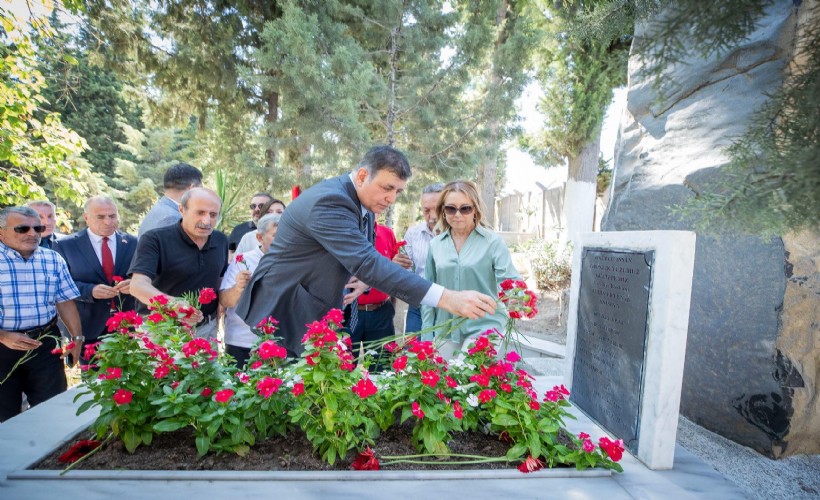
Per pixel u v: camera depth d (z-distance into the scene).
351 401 1.54
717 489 1.53
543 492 1.46
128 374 1.59
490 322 2.43
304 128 6.15
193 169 3.25
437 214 2.68
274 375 1.74
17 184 4.77
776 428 2.02
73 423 1.94
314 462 1.56
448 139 7.09
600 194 12.60
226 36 9.33
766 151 1.03
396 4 6.32
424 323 2.67
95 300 3.30
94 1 8.66
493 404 1.69
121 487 1.40
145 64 9.84
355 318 2.92
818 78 0.96
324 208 1.89
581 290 2.37
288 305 2.07
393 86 6.73
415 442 1.68
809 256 1.99
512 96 6.62
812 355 2.04
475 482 1.49
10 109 4.43
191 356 1.66
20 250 2.67
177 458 1.57
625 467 1.69
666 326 1.66
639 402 1.78
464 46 6.36
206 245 2.58
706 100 2.41
